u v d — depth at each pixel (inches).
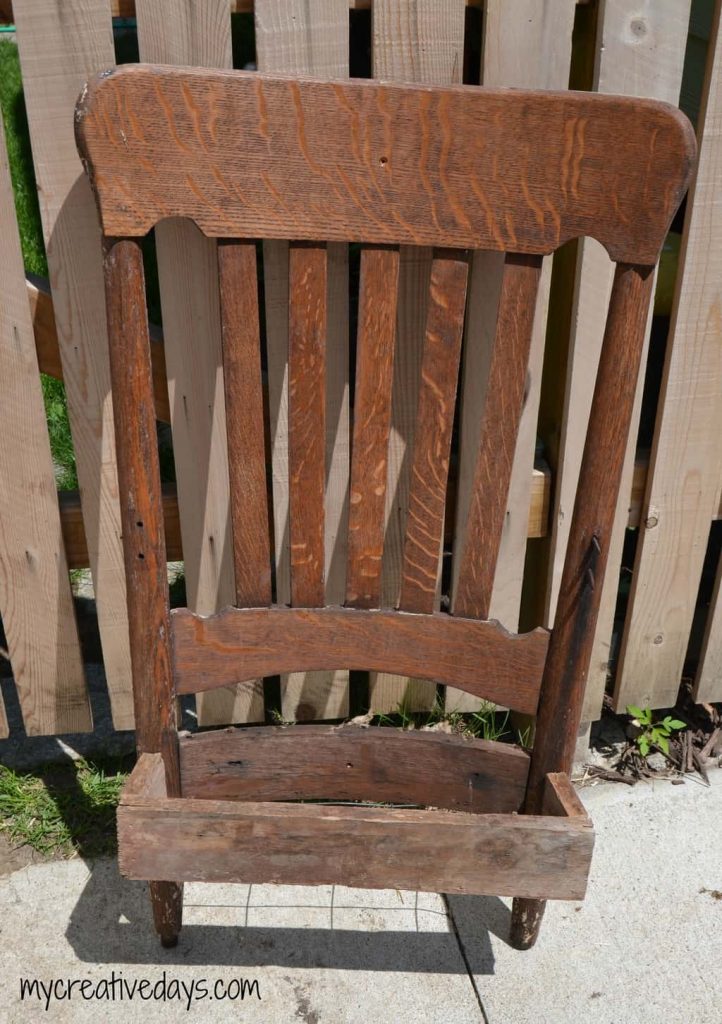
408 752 55.1
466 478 63.3
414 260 55.9
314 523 51.7
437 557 52.4
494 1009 54.8
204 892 62.2
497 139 43.3
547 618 67.5
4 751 72.9
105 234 43.8
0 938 58.6
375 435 50.1
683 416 61.7
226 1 49.0
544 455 65.1
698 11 61.8
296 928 59.7
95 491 60.3
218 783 55.3
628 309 45.8
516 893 46.6
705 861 64.6
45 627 64.6
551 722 52.7
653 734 72.8
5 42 187.0
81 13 48.1
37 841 65.1
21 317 54.6
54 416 111.2
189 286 54.9
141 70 41.2
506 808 55.4
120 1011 54.1
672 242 65.1
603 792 70.4
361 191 44.3
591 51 53.6
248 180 43.7
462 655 53.6
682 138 42.6
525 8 50.5
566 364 59.6
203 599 65.4
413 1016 54.4
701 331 59.2
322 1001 55.1
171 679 52.3
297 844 45.6
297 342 47.7
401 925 60.1
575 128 43.0
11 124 150.6
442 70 51.6
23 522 60.8
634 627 69.2
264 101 42.3
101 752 72.9
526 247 45.6
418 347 58.7
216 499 61.8
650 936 59.4
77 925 59.6
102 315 55.1
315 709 71.2
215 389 58.1
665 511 64.9
